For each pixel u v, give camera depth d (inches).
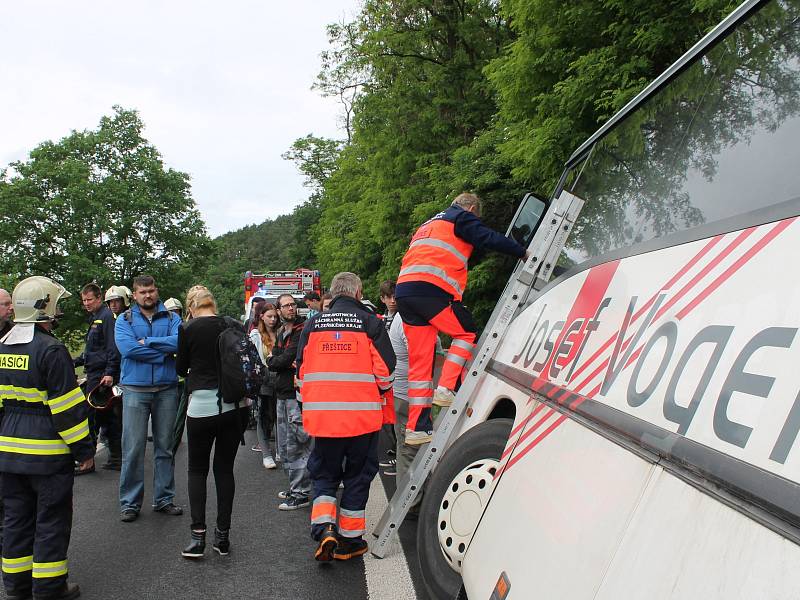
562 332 110.1
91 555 192.4
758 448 51.8
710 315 66.7
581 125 330.6
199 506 187.6
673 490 60.6
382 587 161.3
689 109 100.3
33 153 1766.7
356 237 998.4
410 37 759.7
